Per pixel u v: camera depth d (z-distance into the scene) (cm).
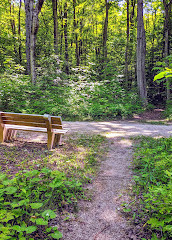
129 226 274
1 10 2055
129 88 1630
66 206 315
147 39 2477
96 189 367
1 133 551
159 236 251
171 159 380
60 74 1447
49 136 527
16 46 2339
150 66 2183
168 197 254
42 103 1073
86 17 2584
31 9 1195
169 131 770
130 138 655
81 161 471
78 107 1147
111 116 1146
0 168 378
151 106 1516
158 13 2641
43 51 1762
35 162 429
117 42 2019
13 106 1043
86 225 279
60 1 2225
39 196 325
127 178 403
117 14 2712
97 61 2025
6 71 1349
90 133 727
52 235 242
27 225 264
